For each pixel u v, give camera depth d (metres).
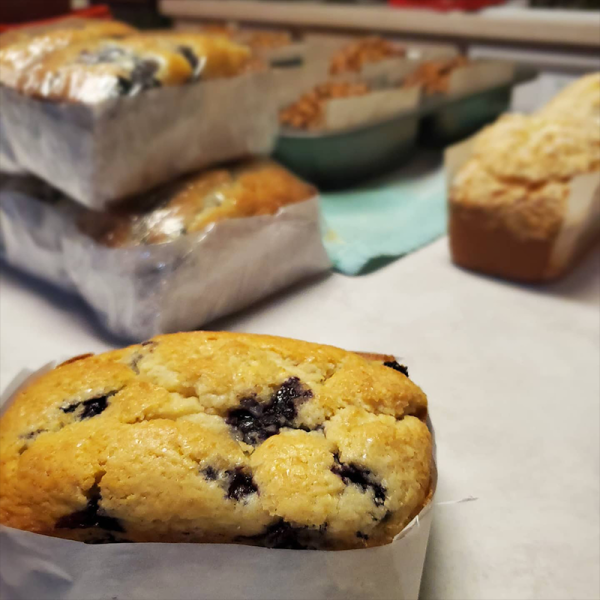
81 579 0.20
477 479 0.28
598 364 0.35
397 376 0.25
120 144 0.34
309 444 0.22
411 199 0.54
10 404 0.25
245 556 0.19
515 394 0.33
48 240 0.39
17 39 0.38
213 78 0.37
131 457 0.21
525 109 0.74
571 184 0.40
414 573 0.21
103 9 0.52
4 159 0.40
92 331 0.37
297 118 0.54
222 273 0.36
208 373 0.23
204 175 0.39
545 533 0.26
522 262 0.42
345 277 0.43
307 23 0.85
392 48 0.71
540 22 0.72
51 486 0.21
